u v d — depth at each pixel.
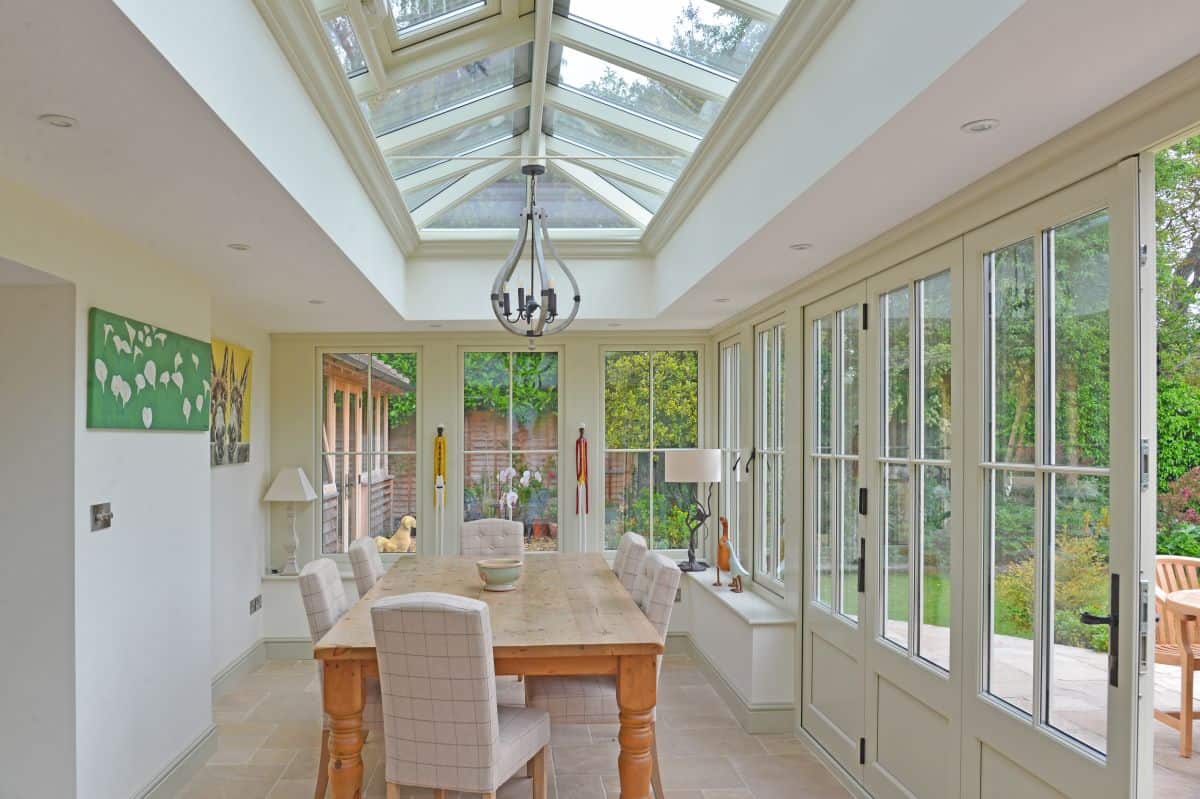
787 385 4.38
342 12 2.78
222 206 2.61
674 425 6.22
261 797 3.50
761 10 2.69
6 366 2.75
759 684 4.28
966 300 2.61
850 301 3.58
